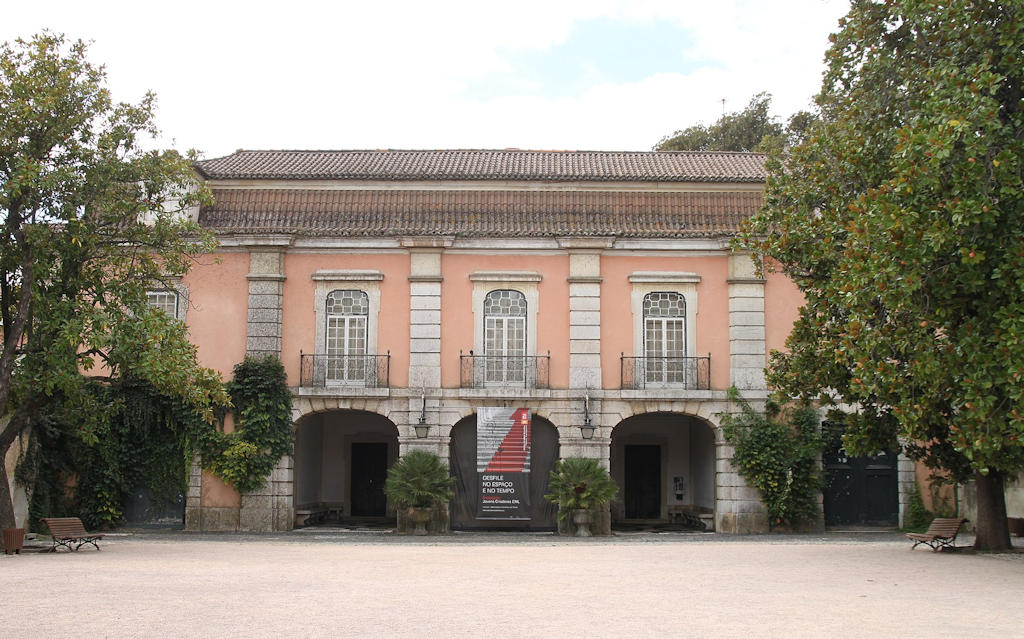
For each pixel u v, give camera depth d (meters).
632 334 23.84
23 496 21.62
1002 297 13.23
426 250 23.88
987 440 12.89
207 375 18.00
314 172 24.88
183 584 11.89
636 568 14.45
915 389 14.22
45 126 16.97
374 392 23.38
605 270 24.00
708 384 23.64
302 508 25.45
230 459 22.89
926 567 14.50
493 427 23.38
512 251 24.03
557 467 23.23
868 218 13.71
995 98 14.36
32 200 17.05
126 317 17.36
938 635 8.55
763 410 23.52
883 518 24.34
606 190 24.47
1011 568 14.35
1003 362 12.51
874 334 13.88
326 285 23.88
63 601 10.30
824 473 23.75
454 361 23.73
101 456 23.02
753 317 23.70
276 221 24.14
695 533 23.64
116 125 17.73
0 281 17.73
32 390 17.67
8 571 13.27
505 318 23.95
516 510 23.16
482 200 24.42
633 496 27.62
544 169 25.94
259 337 23.45
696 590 11.66
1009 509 22.61
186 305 23.69
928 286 13.50
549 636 8.41
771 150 20.66
